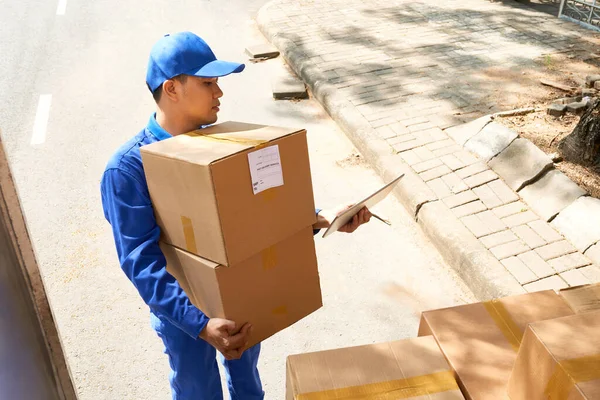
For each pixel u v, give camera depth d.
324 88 6.47
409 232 4.44
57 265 4.21
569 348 1.55
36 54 8.17
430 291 3.88
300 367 1.83
